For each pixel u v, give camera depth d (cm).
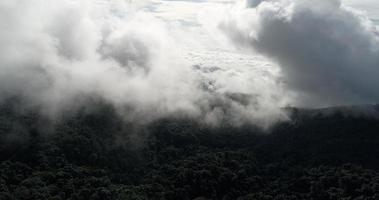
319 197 11144
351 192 11094
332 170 11806
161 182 11594
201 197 11150
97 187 10962
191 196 11406
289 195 11425
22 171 11325
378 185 10988
